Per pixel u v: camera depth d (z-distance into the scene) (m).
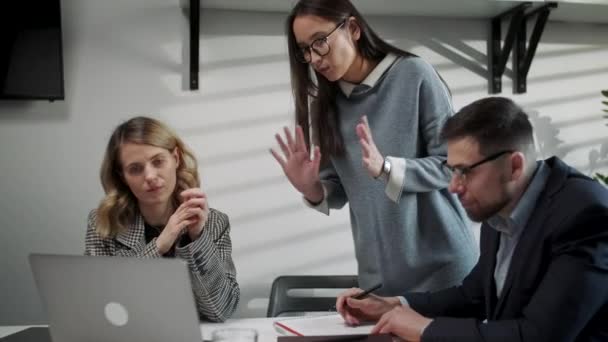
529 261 1.04
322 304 1.91
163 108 2.08
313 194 1.53
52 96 1.99
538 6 2.08
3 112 2.02
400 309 1.13
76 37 2.05
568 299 0.94
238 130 2.12
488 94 2.28
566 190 1.03
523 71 2.25
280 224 2.15
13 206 2.03
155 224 1.57
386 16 2.21
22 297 2.04
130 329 0.95
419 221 1.45
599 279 0.94
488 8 2.13
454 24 2.26
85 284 0.95
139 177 1.47
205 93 2.10
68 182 2.05
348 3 1.42
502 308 1.09
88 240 1.55
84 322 0.98
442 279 1.45
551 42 2.34
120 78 2.07
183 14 2.09
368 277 1.54
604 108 2.38
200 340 0.92
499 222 1.14
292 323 1.29
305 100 1.54
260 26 2.13
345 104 1.52
